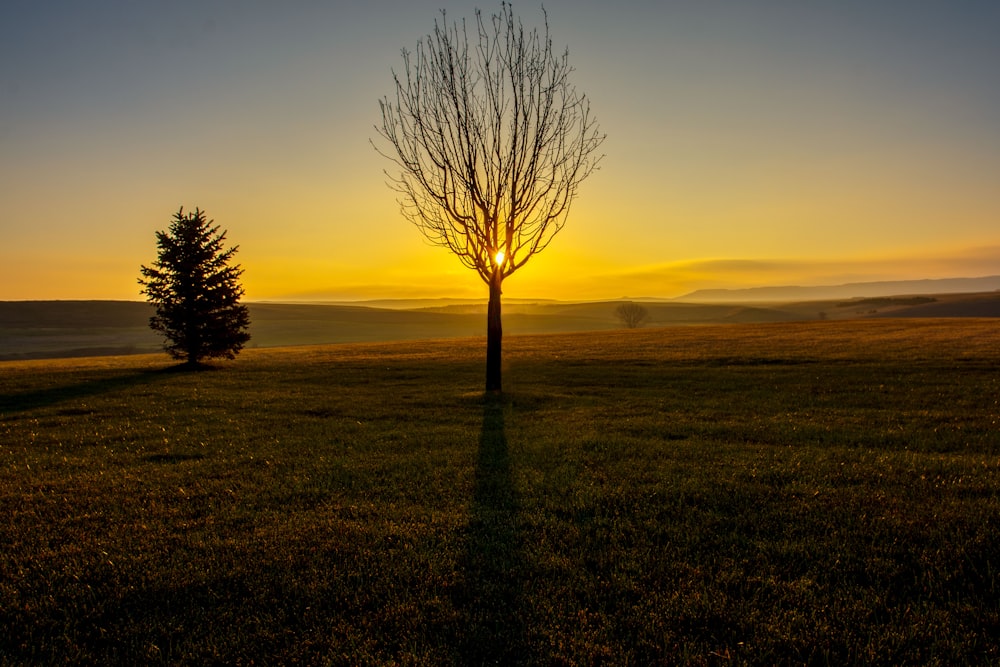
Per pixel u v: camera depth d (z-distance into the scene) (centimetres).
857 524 637
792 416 1334
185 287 3011
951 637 432
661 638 441
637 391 1844
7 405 1791
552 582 525
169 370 2933
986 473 816
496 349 1833
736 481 803
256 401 1756
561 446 1059
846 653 421
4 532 680
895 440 1066
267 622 471
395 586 524
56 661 427
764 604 482
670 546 596
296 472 919
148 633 461
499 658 418
